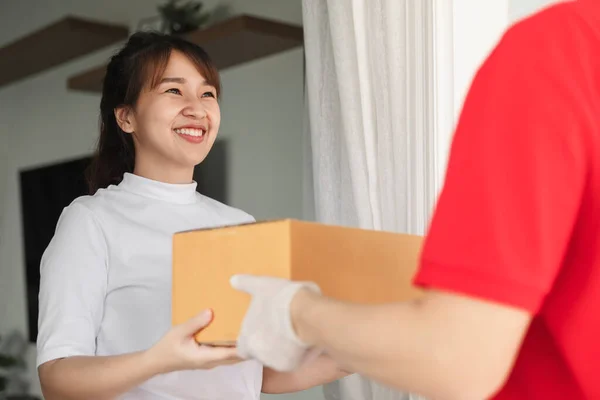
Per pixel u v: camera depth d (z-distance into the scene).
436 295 0.59
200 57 1.62
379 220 1.84
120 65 1.64
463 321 0.57
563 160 0.58
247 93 3.15
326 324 0.65
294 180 2.90
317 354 0.74
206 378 1.47
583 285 0.63
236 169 3.17
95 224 1.47
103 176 1.73
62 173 4.11
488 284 0.56
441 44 1.68
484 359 0.56
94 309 1.41
